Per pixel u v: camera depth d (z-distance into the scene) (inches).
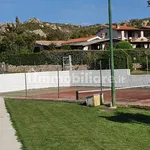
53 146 375.9
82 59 1900.8
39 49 3159.5
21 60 2230.6
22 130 471.8
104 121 527.2
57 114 619.8
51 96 1069.1
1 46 2935.5
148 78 1215.6
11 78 1339.8
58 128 480.1
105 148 359.3
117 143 380.8
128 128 465.4
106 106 711.1
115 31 3410.4
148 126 478.6
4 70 2020.2
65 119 558.3
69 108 703.1
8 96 1112.2
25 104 811.4
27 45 3206.2
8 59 2287.2
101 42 2957.7
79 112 638.5
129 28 3499.0
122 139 400.5
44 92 1239.5
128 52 1786.4
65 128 478.0
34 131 462.9
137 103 746.2
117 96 943.7
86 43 2972.4
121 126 480.7
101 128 469.7
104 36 3467.0
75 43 3075.8
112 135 423.2
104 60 1483.8
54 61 2044.8
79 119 553.6
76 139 405.4
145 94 975.0
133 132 438.6
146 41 3356.3
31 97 1044.5
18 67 2151.8
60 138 413.7
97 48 2989.7
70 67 1665.8
